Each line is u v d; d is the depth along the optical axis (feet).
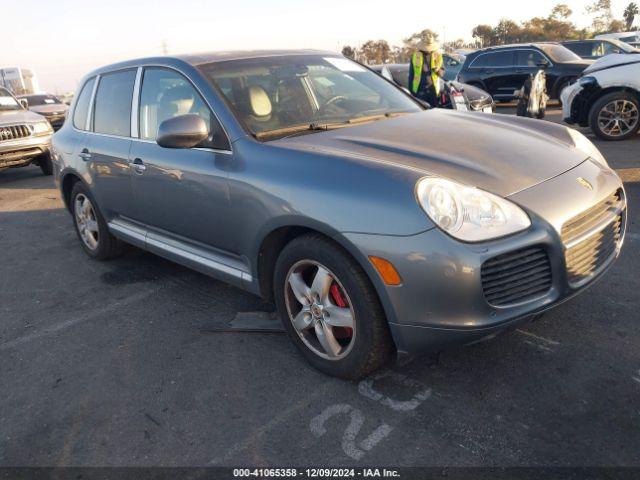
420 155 8.79
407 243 7.53
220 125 10.36
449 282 7.43
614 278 12.02
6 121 30.17
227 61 11.79
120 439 8.23
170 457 7.77
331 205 8.20
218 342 10.85
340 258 8.27
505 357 9.44
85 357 10.74
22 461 7.96
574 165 9.21
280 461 7.52
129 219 13.80
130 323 12.02
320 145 9.41
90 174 14.38
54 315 12.82
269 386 9.25
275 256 9.97
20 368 10.55
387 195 7.76
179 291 13.57
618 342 9.60
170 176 11.25
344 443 7.76
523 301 7.91
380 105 12.23
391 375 9.24
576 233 8.27
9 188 29.58
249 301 12.66
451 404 8.37
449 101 29.25
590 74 27.50
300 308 9.66
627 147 25.45
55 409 9.12
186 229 11.51
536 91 34.14
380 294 7.92
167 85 11.91
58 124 64.59
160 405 8.97
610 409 7.94
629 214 16.16
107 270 15.49
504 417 7.98
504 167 8.59
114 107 13.70
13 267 16.46
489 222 7.55
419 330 7.82
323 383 9.20
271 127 10.41
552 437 7.49
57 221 21.36
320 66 12.71
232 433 8.16
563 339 9.82
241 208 9.71
